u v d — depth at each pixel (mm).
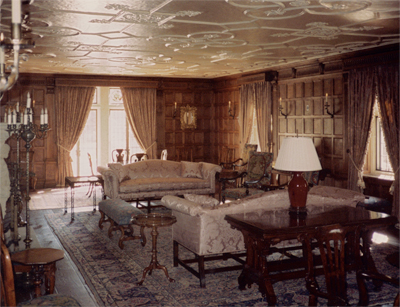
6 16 4359
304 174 7023
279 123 9453
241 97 10422
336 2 4016
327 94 7938
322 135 8250
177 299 3789
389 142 6691
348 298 3801
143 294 3910
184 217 4375
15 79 1740
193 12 4363
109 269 4617
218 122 11805
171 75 10820
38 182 10484
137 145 11789
